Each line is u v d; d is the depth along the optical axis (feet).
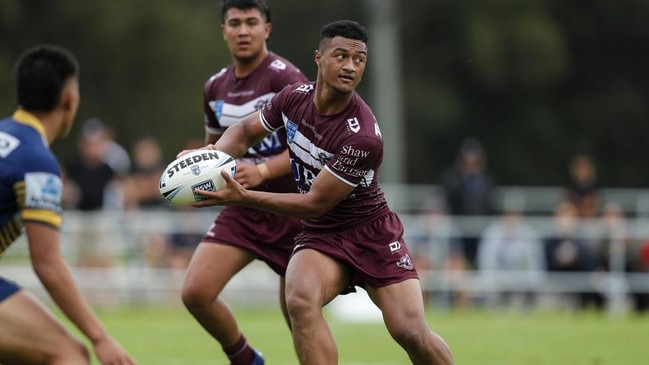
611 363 116.98
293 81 96.63
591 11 464.24
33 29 428.97
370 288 81.92
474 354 123.95
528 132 456.04
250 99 97.40
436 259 204.44
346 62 78.07
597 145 464.24
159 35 439.63
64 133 70.44
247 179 91.45
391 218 83.87
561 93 468.34
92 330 65.77
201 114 444.55
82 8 428.56
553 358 120.57
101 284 197.16
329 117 80.74
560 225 199.62
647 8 461.78
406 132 443.73
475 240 213.46
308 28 458.91
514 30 447.83
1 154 66.23
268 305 211.41
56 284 65.41
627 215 275.18
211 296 93.71
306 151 82.43
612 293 199.72
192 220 204.85
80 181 197.47
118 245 200.75
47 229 65.72
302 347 77.41
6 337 65.77
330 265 81.46
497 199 341.41
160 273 200.34
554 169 458.50
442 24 460.55
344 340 141.49
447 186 212.43
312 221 83.35
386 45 292.81
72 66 69.31
